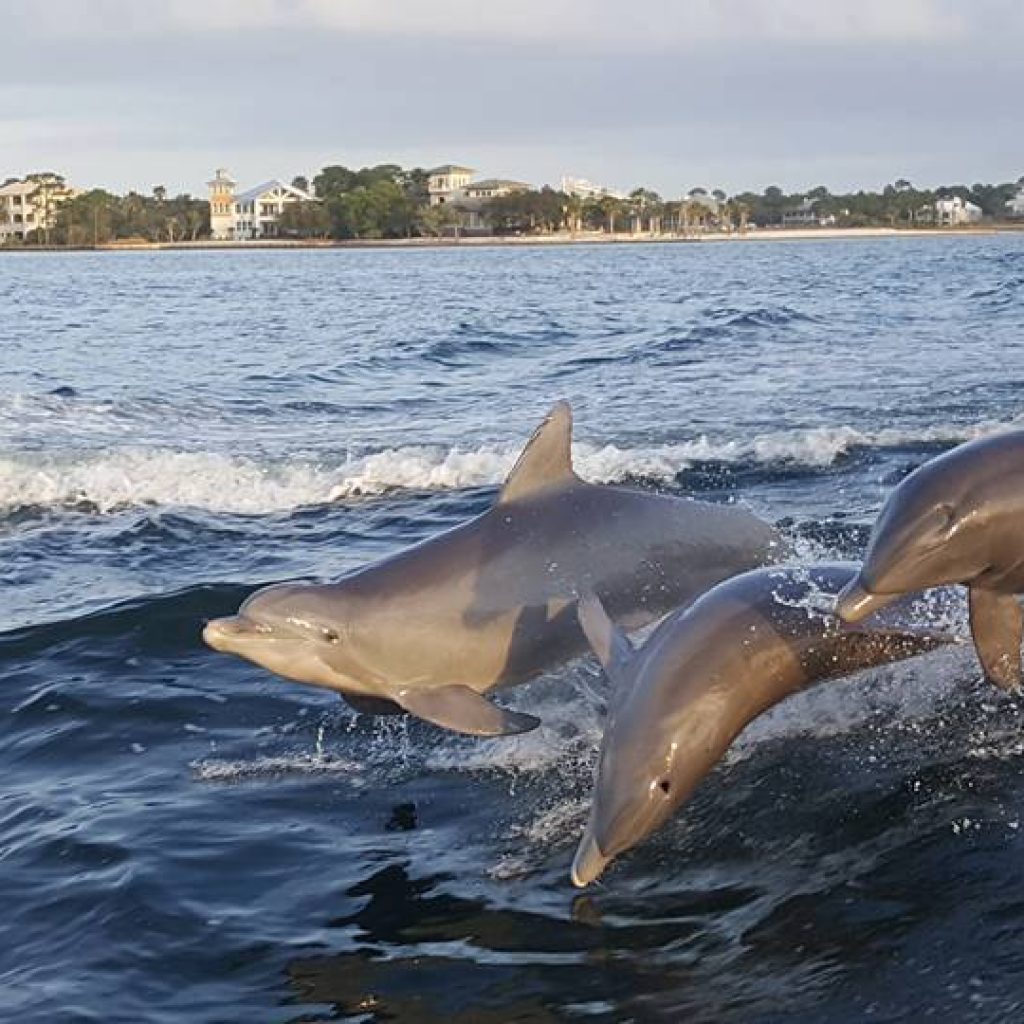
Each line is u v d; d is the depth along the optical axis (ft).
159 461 53.67
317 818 23.25
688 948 18.30
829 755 22.63
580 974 18.08
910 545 20.12
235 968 19.03
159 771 25.46
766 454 51.01
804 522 39.04
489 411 70.03
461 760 24.91
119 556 41.04
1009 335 100.58
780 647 20.67
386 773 24.71
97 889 21.24
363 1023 17.58
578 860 19.44
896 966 17.11
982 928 17.58
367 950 19.20
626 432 59.47
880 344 96.68
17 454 55.36
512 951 18.79
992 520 20.15
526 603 25.18
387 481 50.16
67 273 327.67
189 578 38.14
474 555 25.27
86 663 30.86
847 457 50.24
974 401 64.85
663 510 26.45
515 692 26.68
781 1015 16.53
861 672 22.45
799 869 19.75
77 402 74.59
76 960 19.44
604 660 21.29
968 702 23.72
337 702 27.94
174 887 21.13
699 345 100.22
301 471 52.13
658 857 20.66
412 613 24.68
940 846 19.65
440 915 19.90
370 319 146.51
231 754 26.00
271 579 37.37
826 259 326.85
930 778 21.57
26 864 22.22
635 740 19.62
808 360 87.25
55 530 44.80
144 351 112.37
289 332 130.62
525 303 170.30
